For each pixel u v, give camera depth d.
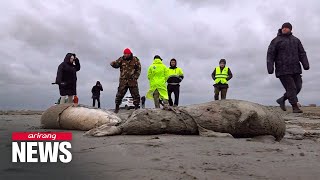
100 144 4.95
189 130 6.40
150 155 3.93
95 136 6.14
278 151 4.23
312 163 3.42
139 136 6.11
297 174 2.95
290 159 3.65
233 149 4.36
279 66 10.73
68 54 10.53
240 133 6.29
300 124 8.87
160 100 11.63
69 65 10.56
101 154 4.05
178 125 6.39
